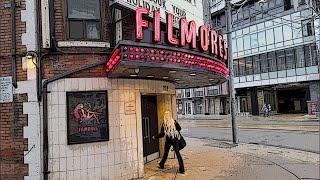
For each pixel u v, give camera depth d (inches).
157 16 314.2
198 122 1497.3
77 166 324.2
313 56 1449.3
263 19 1643.7
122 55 287.7
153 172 389.1
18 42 328.5
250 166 421.1
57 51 325.7
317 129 892.0
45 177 314.2
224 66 472.1
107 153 339.0
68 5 336.5
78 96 330.3
